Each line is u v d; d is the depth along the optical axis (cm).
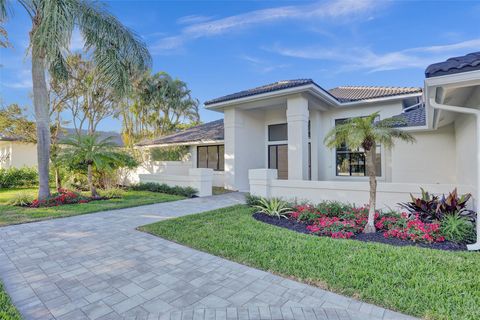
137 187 1530
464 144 797
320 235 591
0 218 779
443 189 689
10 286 377
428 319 287
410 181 1125
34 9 916
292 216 762
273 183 978
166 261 463
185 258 476
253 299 338
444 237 522
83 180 1443
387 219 629
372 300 324
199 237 580
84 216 823
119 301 337
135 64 1094
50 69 1088
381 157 1291
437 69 423
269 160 1608
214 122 2181
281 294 348
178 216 819
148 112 2517
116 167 1287
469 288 334
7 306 318
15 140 1927
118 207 952
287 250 488
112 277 403
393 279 362
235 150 1402
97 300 339
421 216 618
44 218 784
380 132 541
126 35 1054
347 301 328
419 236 525
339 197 846
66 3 880
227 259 468
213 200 1138
